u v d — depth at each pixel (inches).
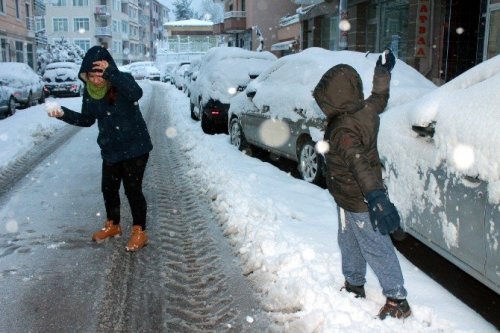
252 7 1530.5
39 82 831.7
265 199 227.3
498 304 146.3
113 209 192.9
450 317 128.2
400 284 123.0
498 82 136.1
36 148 402.6
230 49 479.5
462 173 131.4
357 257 132.6
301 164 278.5
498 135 121.2
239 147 376.5
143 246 186.4
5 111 605.3
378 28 742.5
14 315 138.0
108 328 132.0
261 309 140.6
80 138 458.0
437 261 175.8
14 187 274.1
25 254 179.8
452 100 146.5
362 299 135.0
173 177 296.8
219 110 437.1
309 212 215.6
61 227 208.1
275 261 160.7
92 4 2834.6
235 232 197.2
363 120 114.0
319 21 1010.7
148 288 154.1
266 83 334.0
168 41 2746.1
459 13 550.9
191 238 195.6
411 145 159.2
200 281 158.7
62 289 153.2
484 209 122.8
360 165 107.6
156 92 1162.0
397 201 165.9
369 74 263.0
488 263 121.8
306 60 296.2
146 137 181.2
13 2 1316.4
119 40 3107.8
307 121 266.7
